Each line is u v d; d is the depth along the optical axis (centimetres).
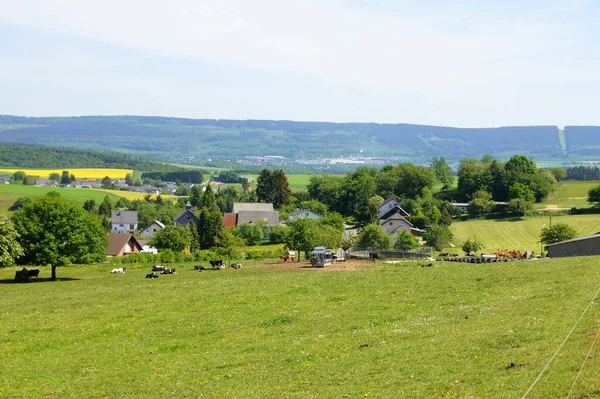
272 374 3344
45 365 3950
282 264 10388
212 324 4809
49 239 9300
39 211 9481
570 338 3244
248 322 4784
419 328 4062
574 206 19262
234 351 3947
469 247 12488
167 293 6375
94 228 9800
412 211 19875
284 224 19062
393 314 4647
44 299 6600
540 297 4653
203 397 3025
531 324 3691
